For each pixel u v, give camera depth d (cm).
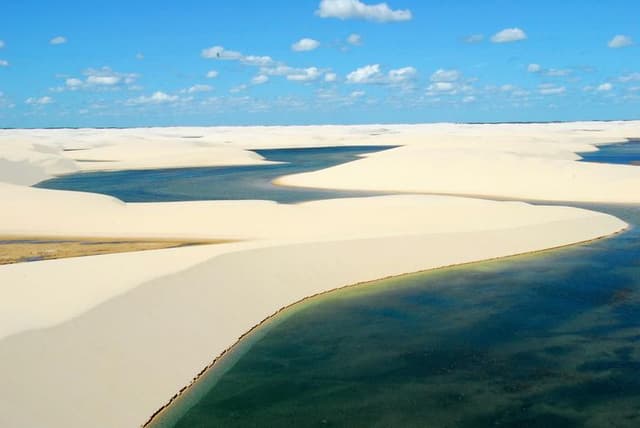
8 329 1238
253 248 2191
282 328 1756
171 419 1221
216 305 1750
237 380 1402
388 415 1233
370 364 1488
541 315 1836
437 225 3016
